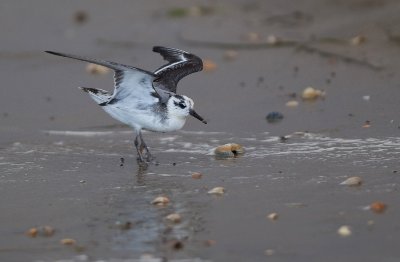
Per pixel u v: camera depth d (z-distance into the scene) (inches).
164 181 542.9
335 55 833.5
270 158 582.6
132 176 557.9
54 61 916.6
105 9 1094.4
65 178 558.3
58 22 1056.2
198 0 1072.2
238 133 655.8
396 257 407.5
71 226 470.3
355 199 487.2
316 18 946.7
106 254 428.8
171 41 943.7
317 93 736.3
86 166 586.6
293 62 839.1
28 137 675.4
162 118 593.0
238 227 455.8
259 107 724.0
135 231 458.0
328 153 585.6
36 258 428.1
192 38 940.6
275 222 459.8
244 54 879.1
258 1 1035.9
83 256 428.1
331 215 464.4
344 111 690.2
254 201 494.6
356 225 448.8
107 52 930.1
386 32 864.3
